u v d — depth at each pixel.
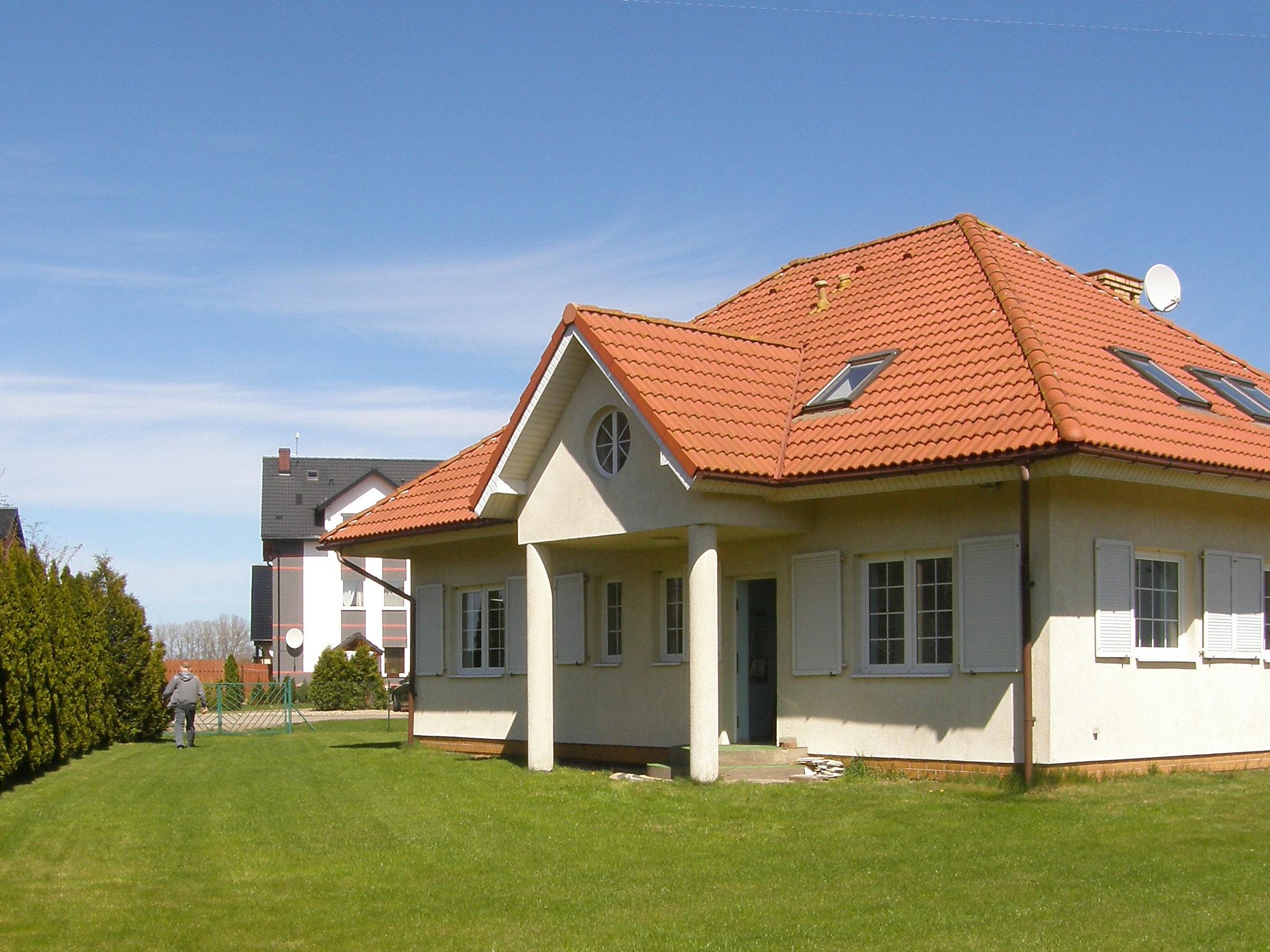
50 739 19.45
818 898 9.93
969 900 9.73
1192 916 9.13
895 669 16.11
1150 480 15.21
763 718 18.17
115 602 27.59
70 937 9.10
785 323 20.56
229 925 9.41
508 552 22.02
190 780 18.00
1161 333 19.95
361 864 11.50
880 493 16.17
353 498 59.91
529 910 9.73
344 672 49.84
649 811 13.91
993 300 17.66
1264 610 17.77
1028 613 14.66
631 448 16.70
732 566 17.92
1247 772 16.38
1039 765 14.57
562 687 20.67
